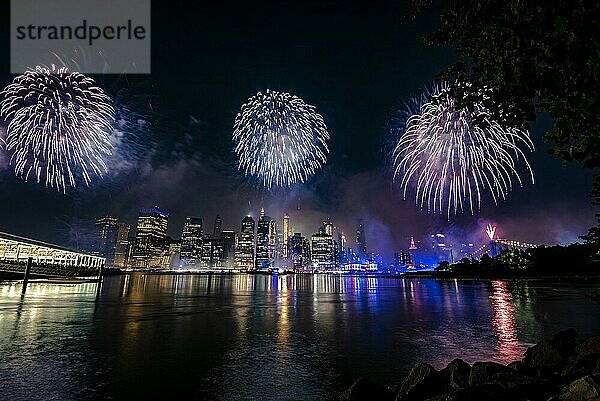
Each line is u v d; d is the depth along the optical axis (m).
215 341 24.77
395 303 53.84
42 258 102.38
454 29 6.57
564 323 32.50
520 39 5.05
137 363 19.03
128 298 56.84
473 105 6.50
